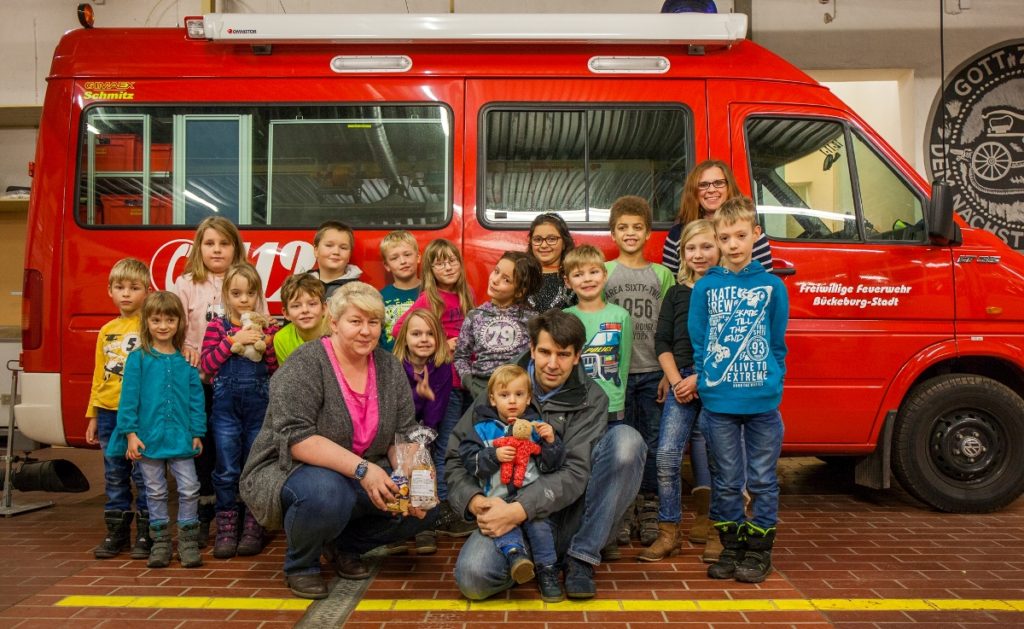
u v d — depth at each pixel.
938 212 4.57
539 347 3.31
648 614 3.08
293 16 4.68
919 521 4.64
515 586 3.44
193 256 4.14
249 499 3.30
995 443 4.83
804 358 4.72
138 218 4.73
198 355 3.95
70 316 4.65
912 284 4.78
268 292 4.70
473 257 4.73
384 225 4.75
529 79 4.80
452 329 4.25
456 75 4.79
